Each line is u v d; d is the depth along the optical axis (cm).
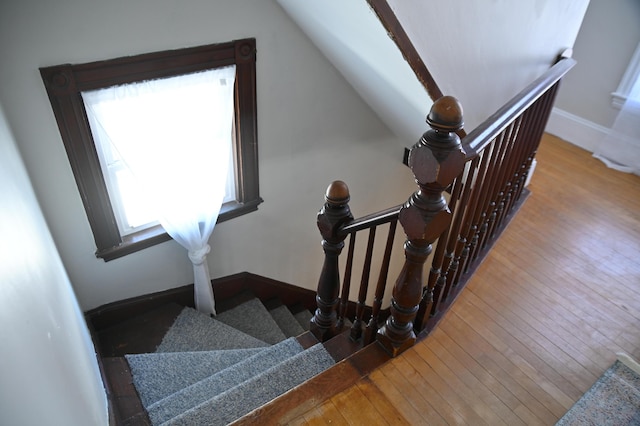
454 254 209
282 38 267
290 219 356
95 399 159
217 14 236
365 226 181
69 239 248
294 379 196
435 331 205
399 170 401
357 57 238
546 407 176
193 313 307
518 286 237
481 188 202
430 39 200
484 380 185
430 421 169
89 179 236
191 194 266
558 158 373
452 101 133
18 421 62
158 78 231
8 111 198
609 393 181
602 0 348
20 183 163
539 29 260
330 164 350
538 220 293
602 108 372
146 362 245
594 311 224
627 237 281
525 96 196
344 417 168
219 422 180
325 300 216
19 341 78
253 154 299
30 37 190
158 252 290
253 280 366
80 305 269
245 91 270
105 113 225
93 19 201
